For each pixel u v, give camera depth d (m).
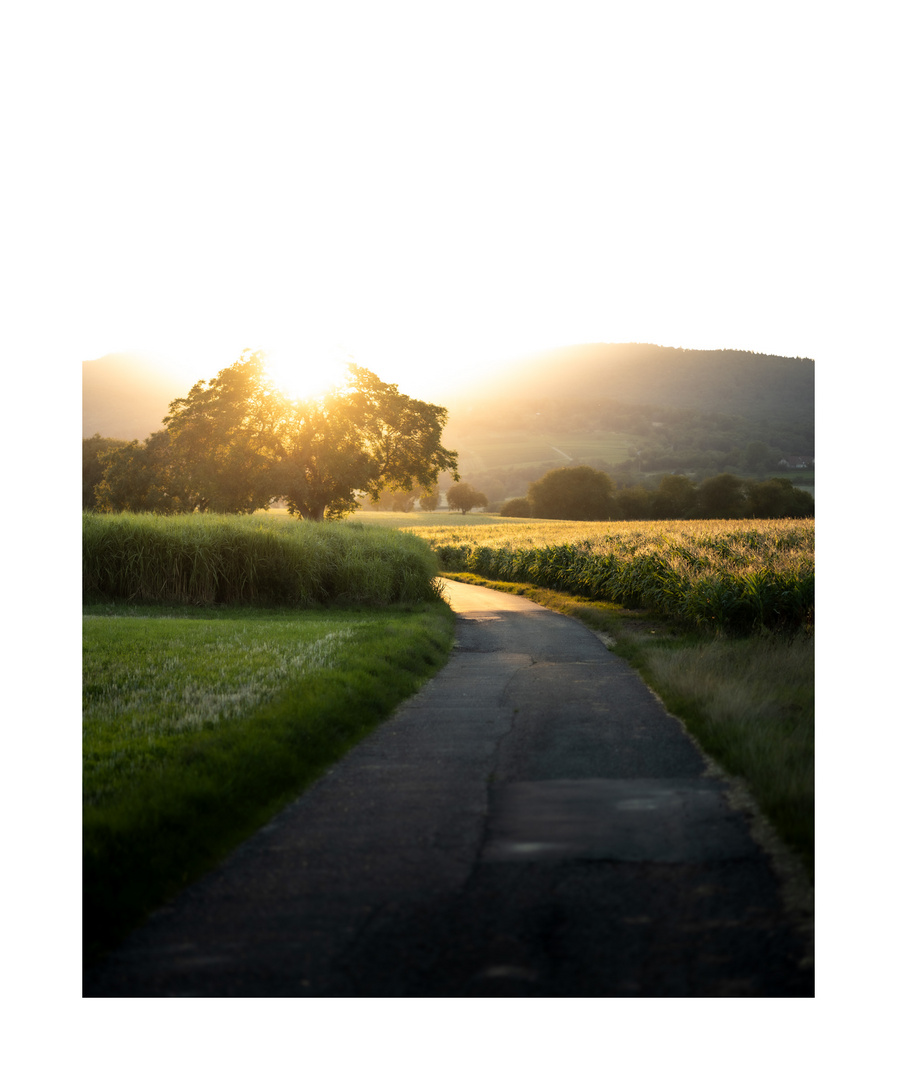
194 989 3.64
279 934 4.05
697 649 12.37
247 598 21.53
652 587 20.50
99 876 4.47
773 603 14.47
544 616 22.45
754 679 9.62
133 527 20.88
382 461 46.72
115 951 3.97
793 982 3.50
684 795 5.98
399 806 5.98
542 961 3.71
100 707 8.33
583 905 4.22
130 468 58.69
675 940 3.84
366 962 3.76
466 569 47.53
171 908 4.39
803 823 4.97
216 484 43.09
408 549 25.12
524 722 8.74
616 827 5.36
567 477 117.94
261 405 43.00
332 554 23.28
